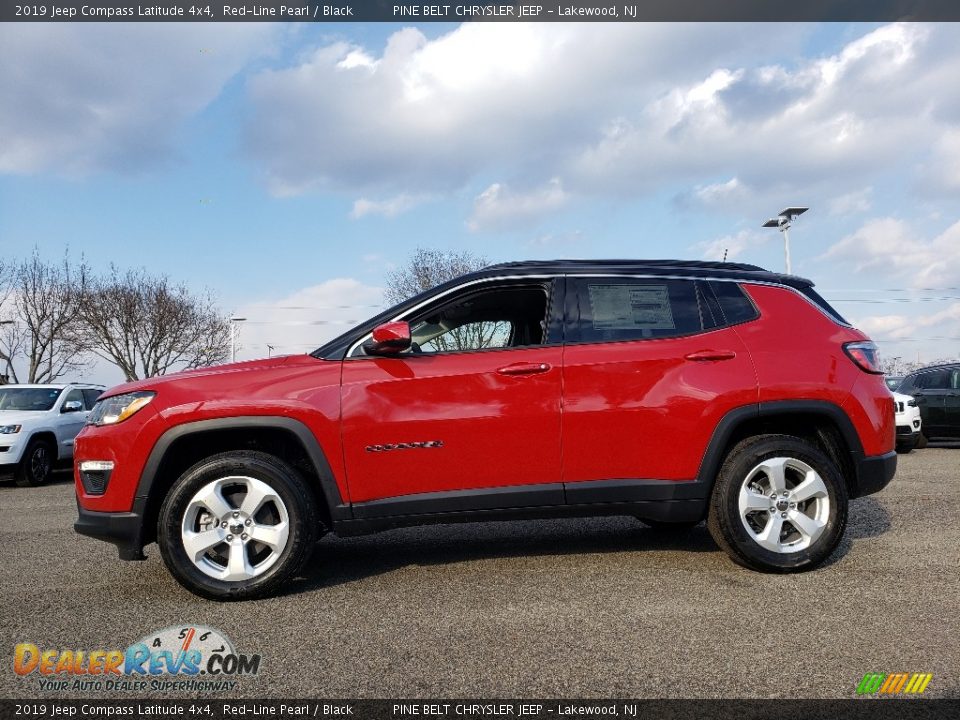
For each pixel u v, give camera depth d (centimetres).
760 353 411
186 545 369
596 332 409
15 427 1126
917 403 1318
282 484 374
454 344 421
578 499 393
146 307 3300
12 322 2958
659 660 278
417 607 351
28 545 551
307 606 357
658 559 436
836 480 402
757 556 392
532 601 356
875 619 319
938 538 480
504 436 388
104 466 378
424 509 386
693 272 432
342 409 382
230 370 393
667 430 396
